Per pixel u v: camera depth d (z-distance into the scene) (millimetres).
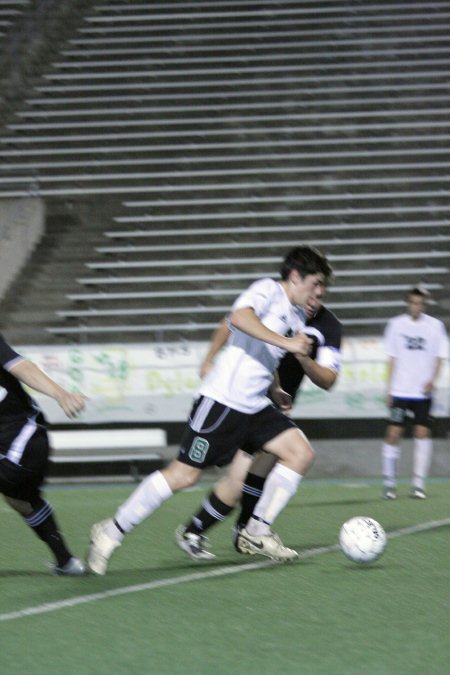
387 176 65500
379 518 32094
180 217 61969
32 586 20281
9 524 30469
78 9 83375
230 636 16203
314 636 16234
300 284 21469
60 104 72812
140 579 21062
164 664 14555
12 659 14852
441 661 14742
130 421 46281
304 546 26125
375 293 56562
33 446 19906
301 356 20422
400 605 18578
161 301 56375
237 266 58188
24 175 66000
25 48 78188
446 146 68188
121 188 64812
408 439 47312
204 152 68062
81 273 58562
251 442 22719
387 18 80188
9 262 57406
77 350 46500
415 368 38625
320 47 77875
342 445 47000
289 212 61906
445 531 28891
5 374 19734
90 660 14781
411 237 60500
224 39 79062
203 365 24953
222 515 23188
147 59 77625
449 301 56188
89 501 37969
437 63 75188
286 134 69625
